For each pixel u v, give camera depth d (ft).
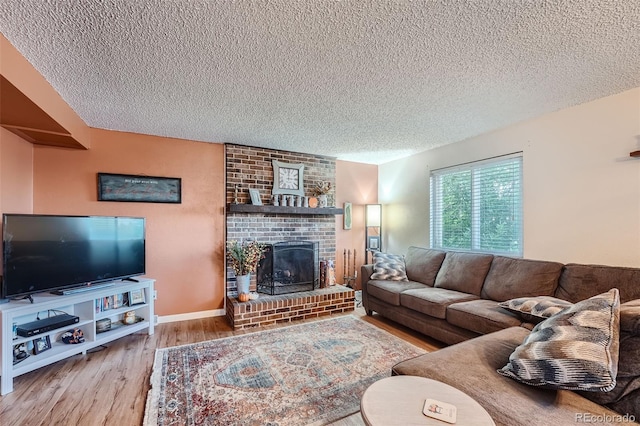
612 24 5.02
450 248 13.08
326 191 14.74
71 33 5.20
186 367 7.81
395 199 16.19
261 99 8.15
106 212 10.56
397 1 4.47
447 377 4.68
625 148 7.77
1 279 7.57
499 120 9.98
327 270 13.98
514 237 10.52
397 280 12.36
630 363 4.02
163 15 4.76
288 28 5.13
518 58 6.14
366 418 3.61
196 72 6.65
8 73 5.46
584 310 4.64
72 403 6.33
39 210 9.68
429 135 11.64
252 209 12.46
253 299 11.61
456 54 5.98
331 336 10.02
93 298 8.60
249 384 6.99
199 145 12.23
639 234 7.54
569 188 8.90
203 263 12.18
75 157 10.19
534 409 3.88
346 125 10.40
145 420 5.72
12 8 4.54
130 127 10.49
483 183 11.62
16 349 7.43
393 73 6.74
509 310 7.84
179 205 11.79
